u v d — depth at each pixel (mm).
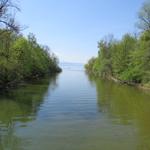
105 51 126250
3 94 52875
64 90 63312
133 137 24922
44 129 27359
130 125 29281
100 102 45031
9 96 50156
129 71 85312
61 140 23906
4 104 41438
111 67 117812
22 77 79812
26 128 27688
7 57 60906
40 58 112125
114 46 115062
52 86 73125
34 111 36406
